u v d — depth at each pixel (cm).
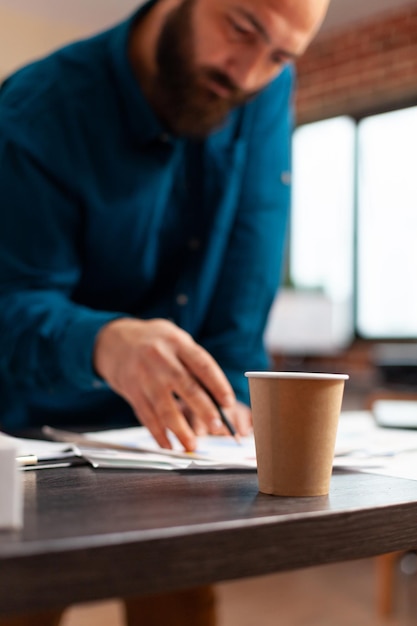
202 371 93
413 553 252
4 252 135
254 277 165
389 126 504
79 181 141
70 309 119
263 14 123
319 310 438
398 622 257
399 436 110
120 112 144
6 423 156
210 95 138
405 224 493
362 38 505
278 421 65
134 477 75
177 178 158
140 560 47
